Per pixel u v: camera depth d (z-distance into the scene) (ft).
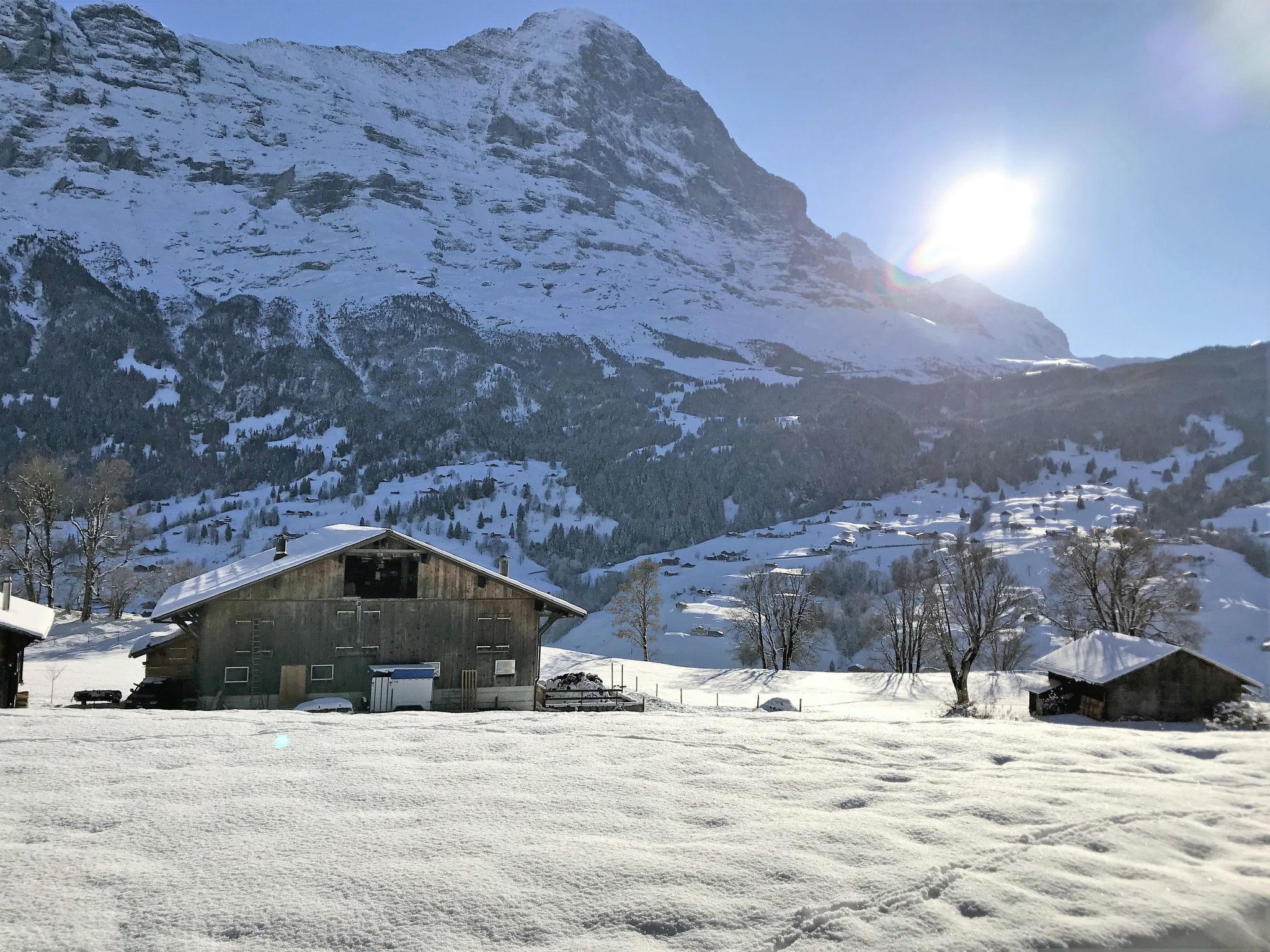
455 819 21.29
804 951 14.37
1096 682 100.22
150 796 23.04
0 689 82.38
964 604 158.30
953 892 16.89
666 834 20.26
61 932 14.53
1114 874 18.12
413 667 91.56
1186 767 28.43
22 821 20.65
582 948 14.35
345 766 26.94
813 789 24.59
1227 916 16.20
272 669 88.79
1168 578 169.99
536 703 94.43
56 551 221.25
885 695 154.61
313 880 17.12
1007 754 29.91
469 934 14.82
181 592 96.07
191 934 14.64
